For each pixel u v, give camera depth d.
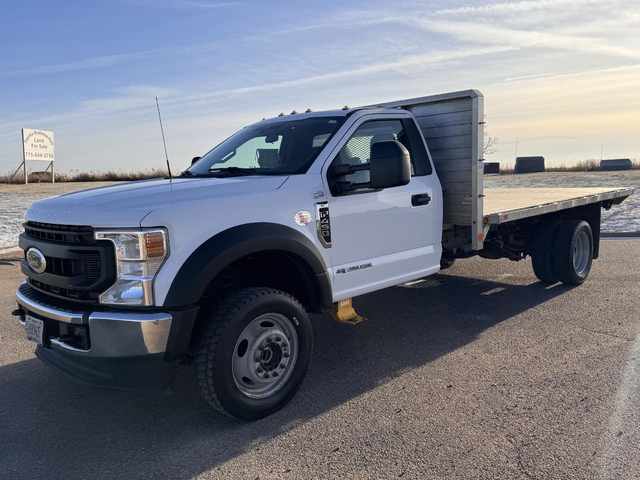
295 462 3.03
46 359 3.74
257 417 3.56
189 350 3.63
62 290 3.46
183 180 4.20
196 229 3.33
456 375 4.16
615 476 2.78
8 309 6.43
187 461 3.10
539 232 6.82
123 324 3.12
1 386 4.24
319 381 4.18
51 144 32.47
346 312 4.48
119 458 3.15
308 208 3.98
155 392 3.33
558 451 3.02
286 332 3.75
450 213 5.55
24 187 27.17
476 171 5.20
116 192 3.66
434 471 2.88
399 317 5.80
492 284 7.15
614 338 4.85
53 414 3.76
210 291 3.79
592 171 31.25
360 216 4.40
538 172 31.42
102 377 3.37
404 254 4.87
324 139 4.38
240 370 3.53
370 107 4.93
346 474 2.89
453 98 5.28
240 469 2.99
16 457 3.19
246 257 3.93
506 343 4.84
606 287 6.71
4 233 12.67
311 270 3.98
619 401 3.61
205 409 3.78
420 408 3.63
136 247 3.17
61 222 3.39
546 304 6.06
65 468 3.06
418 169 5.07
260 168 4.43
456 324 5.48
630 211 13.75
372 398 3.82
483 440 3.17
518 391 3.82
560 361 4.36
